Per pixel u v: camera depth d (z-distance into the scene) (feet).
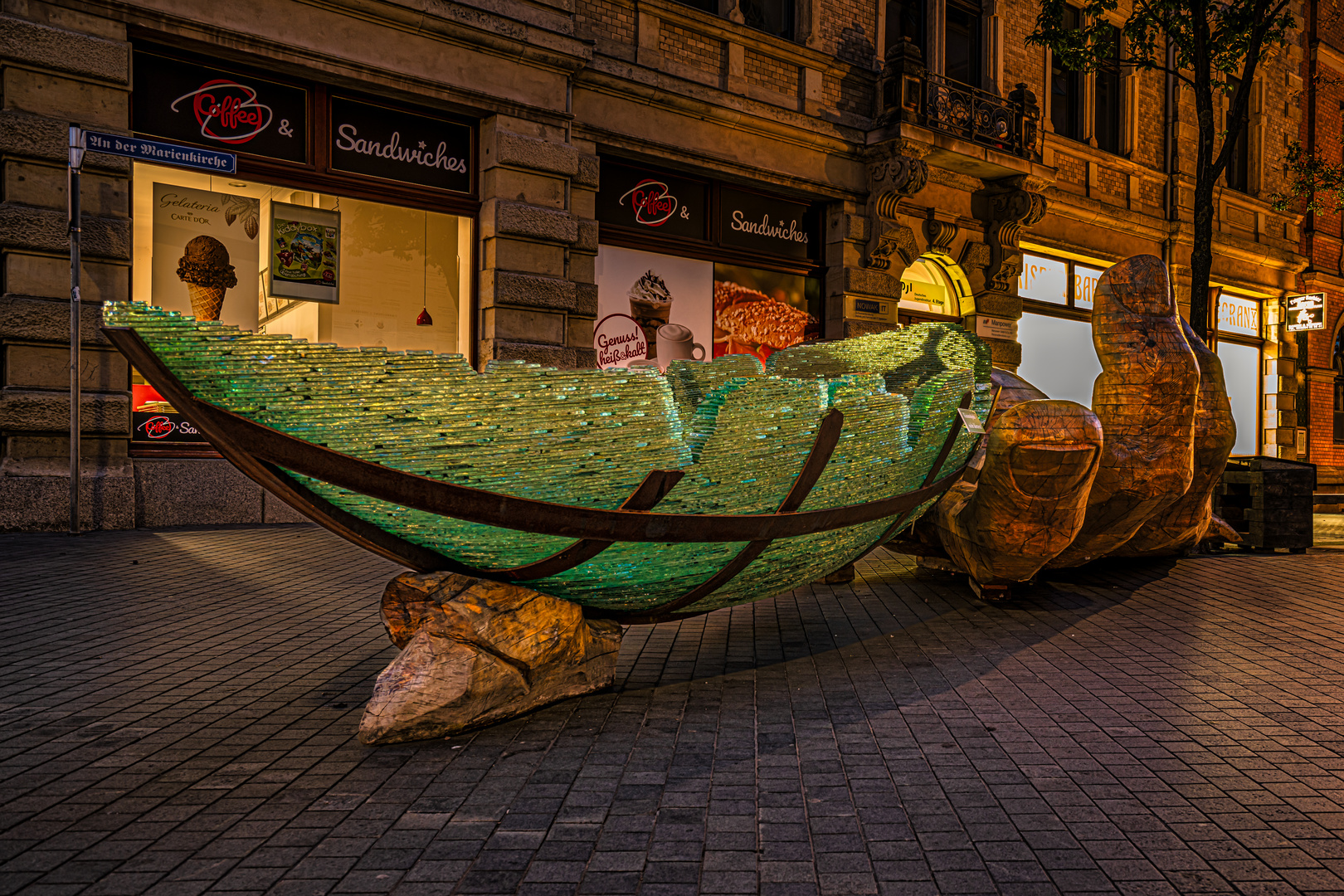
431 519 10.71
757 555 12.76
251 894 7.41
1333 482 75.97
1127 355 18.47
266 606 19.17
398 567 24.43
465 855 8.16
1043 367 57.77
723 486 11.85
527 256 36.35
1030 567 18.76
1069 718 12.37
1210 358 23.54
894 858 8.17
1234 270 68.90
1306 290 75.15
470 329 36.83
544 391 10.19
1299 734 11.76
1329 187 56.75
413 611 11.71
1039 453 16.42
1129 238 62.08
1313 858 8.21
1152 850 8.36
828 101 46.21
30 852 8.13
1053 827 8.86
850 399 12.81
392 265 35.35
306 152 33.04
